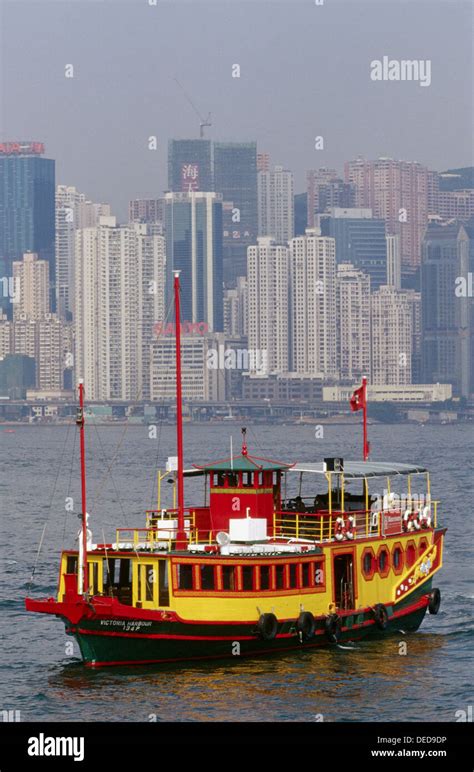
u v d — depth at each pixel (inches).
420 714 6953.7
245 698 7116.1
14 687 7416.3
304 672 7534.5
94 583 7682.1
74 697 7160.4
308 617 7785.4
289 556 7701.8
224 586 7519.7
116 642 7495.1
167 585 7475.4
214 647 7573.8
